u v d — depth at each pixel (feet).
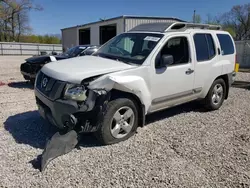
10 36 153.28
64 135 10.96
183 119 16.12
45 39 163.12
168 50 14.19
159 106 14.12
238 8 134.82
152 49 13.44
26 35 159.84
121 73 11.90
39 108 12.79
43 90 12.01
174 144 12.23
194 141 12.66
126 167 10.03
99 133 11.53
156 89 13.46
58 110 11.03
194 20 111.86
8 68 48.19
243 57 59.41
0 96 21.65
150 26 15.92
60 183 8.86
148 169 9.93
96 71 11.55
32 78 25.20
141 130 13.91
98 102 11.16
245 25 135.23
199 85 16.31
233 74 19.70
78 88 10.87
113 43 15.90
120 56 14.07
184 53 15.14
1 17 145.38
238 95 23.89
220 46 18.06
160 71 13.46
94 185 8.82
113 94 12.06
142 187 8.80
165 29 14.85
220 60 17.93
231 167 10.23
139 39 14.65
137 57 13.42
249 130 14.40
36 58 25.39
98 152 11.18
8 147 11.37
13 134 12.87
